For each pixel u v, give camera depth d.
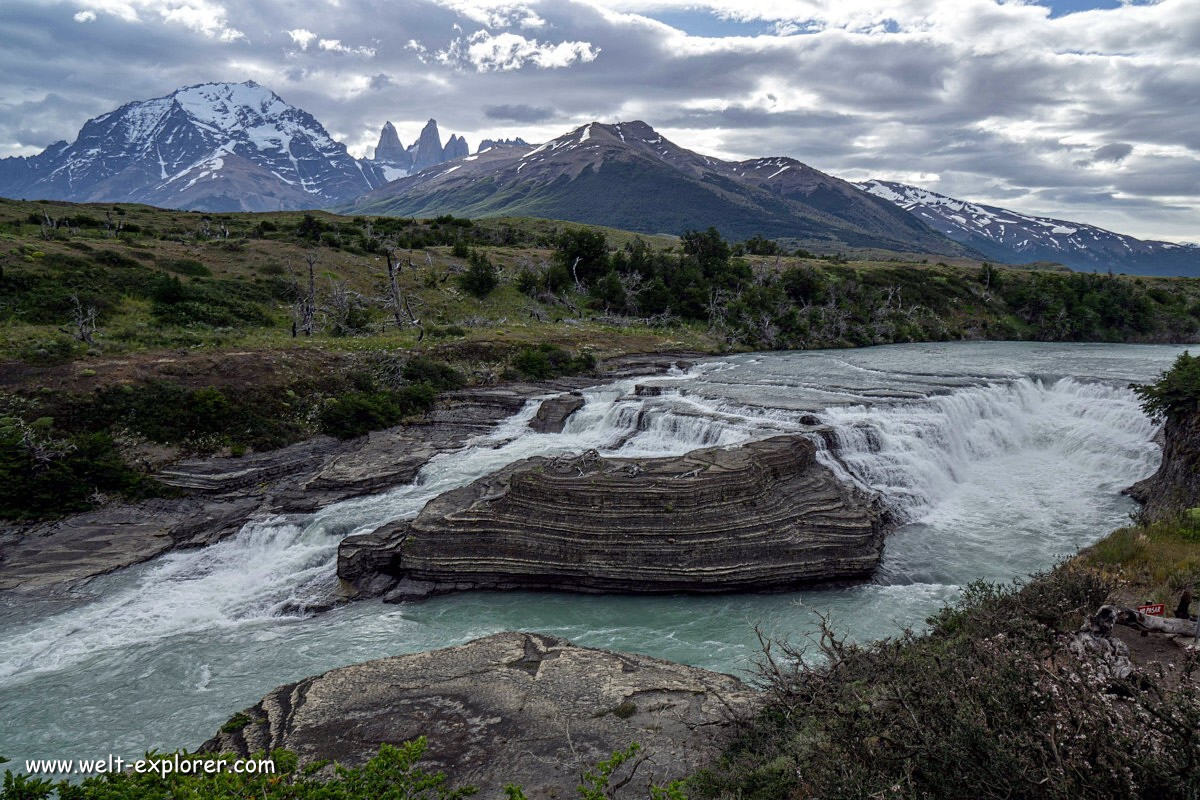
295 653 18.42
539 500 22.14
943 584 21.44
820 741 9.97
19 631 19.48
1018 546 23.91
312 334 51.78
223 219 100.25
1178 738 6.63
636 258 84.88
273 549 24.55
